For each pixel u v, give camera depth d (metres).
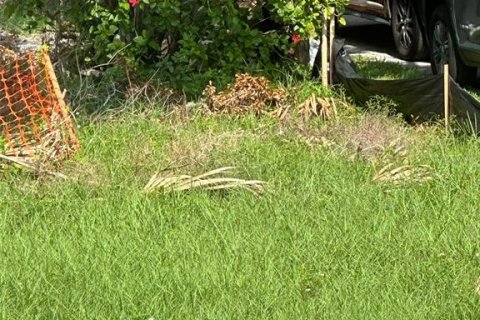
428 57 21.02
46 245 10.84
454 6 18.53
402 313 9.38
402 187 12.55
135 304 9.56
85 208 11.89
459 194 12.27
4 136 14.42
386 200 12.08
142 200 12.12
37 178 13.08
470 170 13.03
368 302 9.56
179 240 10.96
